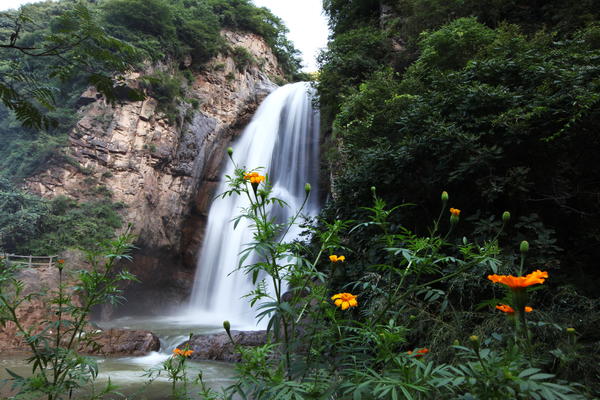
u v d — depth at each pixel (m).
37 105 20.08
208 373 7.11
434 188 5.45
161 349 10.02
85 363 1.95
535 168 4.92
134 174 20.77
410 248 1.70
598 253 4.56
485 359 1.22
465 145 4.75
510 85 5.59
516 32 7.68
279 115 26.45
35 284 12.84
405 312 2.63
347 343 1.88
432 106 5.77
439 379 1.19
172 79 22.77
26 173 19.95
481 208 5.03
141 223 20.55
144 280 21.09
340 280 4.56
